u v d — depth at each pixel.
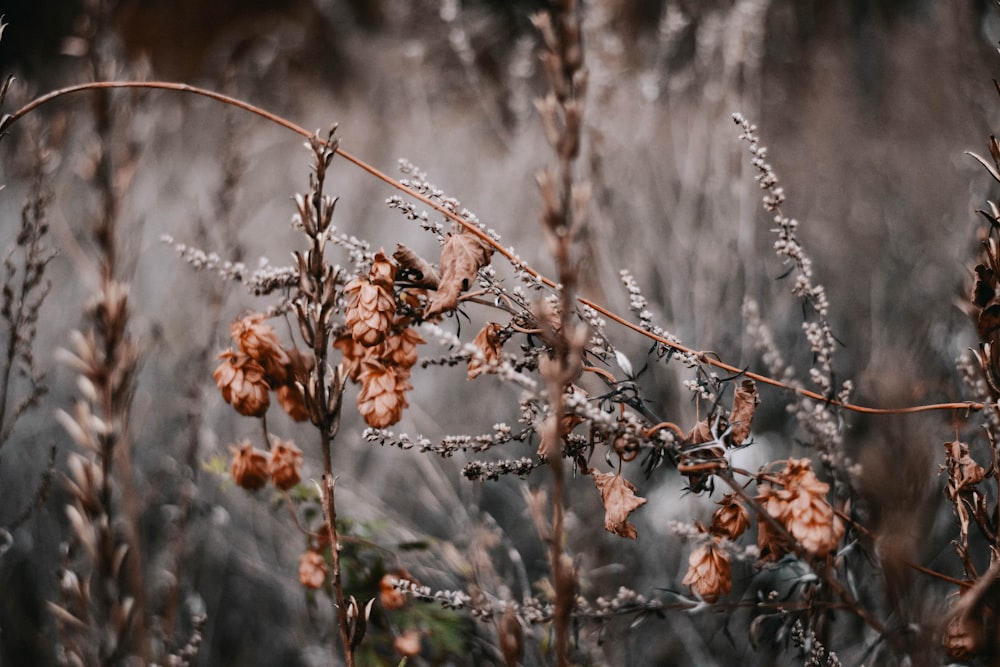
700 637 1.17
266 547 1.36
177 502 1.26
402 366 0.89
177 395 1.42
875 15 2.56
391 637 1.03
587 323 0.90
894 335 1.21
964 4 1.82
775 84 2.37
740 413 0.88
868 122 2.36
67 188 1.41
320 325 0.87
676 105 2.20
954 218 1.67
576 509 1.20
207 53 4.34
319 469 1.38
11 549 1.27
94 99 0.91
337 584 0.88
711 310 1.41
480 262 0.88
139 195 1.99
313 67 3.68
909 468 0.80
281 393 0.92
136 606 0.85
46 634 1.18
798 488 0.83
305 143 0.87
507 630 0.86
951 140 1.85
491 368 0.84
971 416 1.00
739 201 1.53
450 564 1.13
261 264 0.93
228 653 1.29
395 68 2.83
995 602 0.84
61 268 1.70
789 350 1.52
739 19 1.69
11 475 1.39
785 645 0.90
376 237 1.98
